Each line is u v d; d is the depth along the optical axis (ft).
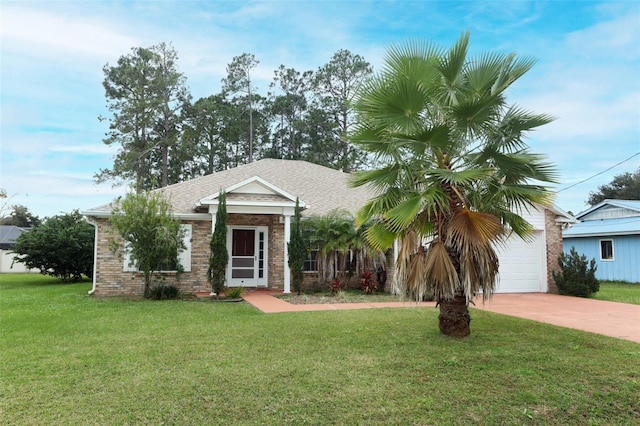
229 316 31.94
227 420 13.41
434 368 18.57
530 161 22.58
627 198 125.18
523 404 14.78
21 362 19.29
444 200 22.75
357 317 31.40
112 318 30.86
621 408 14.56
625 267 72.69
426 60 24.11
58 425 12.92
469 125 22.88
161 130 118.11
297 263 47.37
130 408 14.21
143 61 115.85
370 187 25.95
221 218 44.86
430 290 23.43
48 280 75.46
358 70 122.93
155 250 41.78
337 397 15.28
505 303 40.98
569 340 23.80
